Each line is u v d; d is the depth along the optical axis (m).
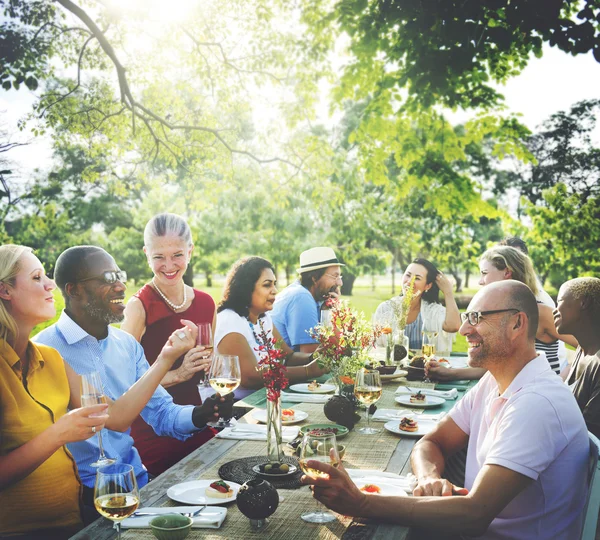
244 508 1.72
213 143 13.69
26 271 2.13
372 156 9.05
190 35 12.23
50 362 2.26
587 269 15.10
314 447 1.76
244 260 3.81
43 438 1.93
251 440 2.54
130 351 2.85
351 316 3.03
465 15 5.64
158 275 3.56
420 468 2.13
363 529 1.73
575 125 22.02
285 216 22.00
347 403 2.73
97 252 2.60
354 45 7.25
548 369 2.01
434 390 3.55
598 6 5.50
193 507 1.81
